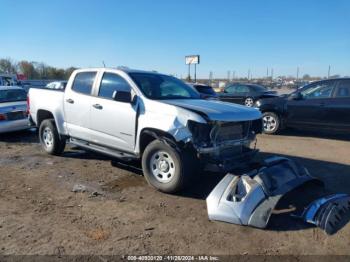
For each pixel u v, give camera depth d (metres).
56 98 7.14
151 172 5.38
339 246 3.82
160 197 5.18
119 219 4.42
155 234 4.03
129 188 5.56
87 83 6.57
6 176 6.14
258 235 4.04
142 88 5.75
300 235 4.04
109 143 6.11
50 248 3.69
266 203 4.31
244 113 5.39
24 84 30.48
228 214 4.27
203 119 4.85
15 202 4.93
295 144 9.45
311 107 10.31
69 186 5.62
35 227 4.16
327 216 4.22
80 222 4.31
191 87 6.77
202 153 4.93
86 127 6.47
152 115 5.33
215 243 3.85
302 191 5.30
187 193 5.34
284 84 55.50
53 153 7.59
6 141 9.45
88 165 6.87
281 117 10.95
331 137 10.71
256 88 18.28
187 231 4.12
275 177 4.73
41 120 7.89
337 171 6.74
